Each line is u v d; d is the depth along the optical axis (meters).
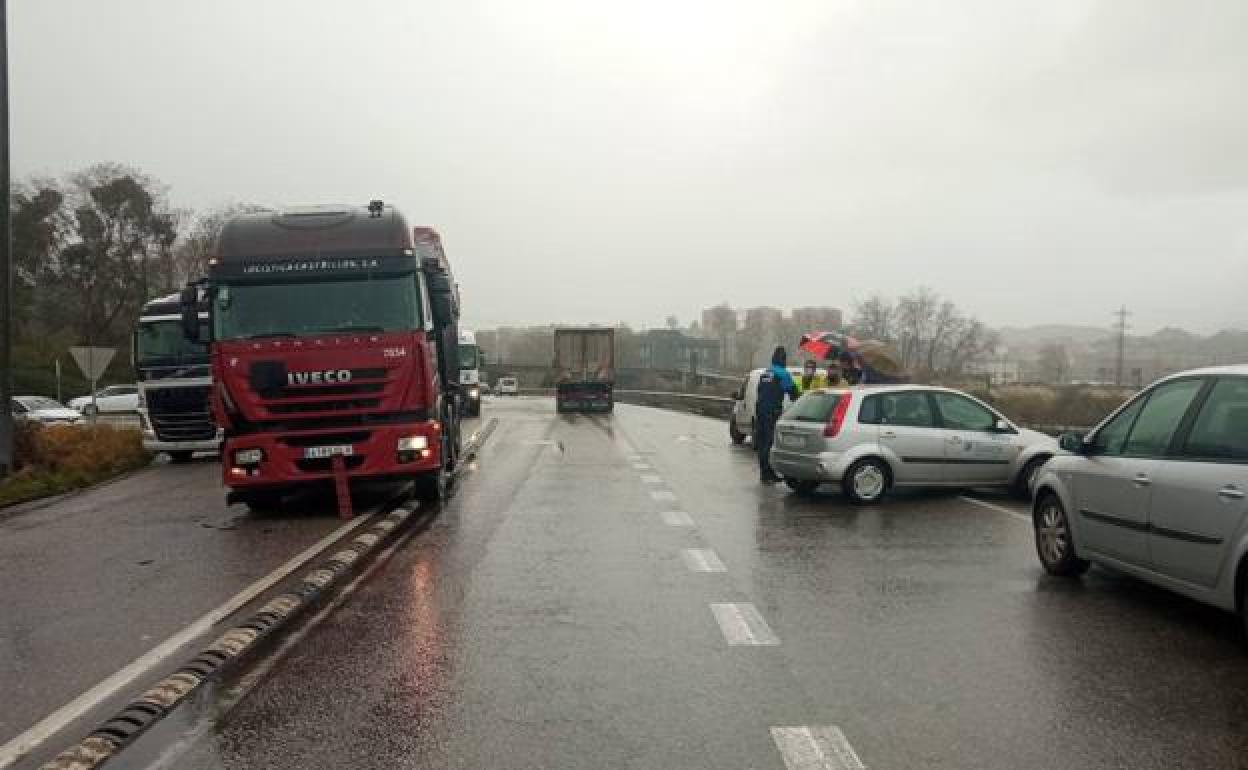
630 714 4.77
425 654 5.80
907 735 4.46
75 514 12.36
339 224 11.43
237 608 6.99
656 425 29.66
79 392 52.12
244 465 10.82
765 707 4.85
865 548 9.11
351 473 10.91
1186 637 6.05
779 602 7.02
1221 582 5.73
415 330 11.09
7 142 15.67
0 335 15.62
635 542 9.48
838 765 4.13
